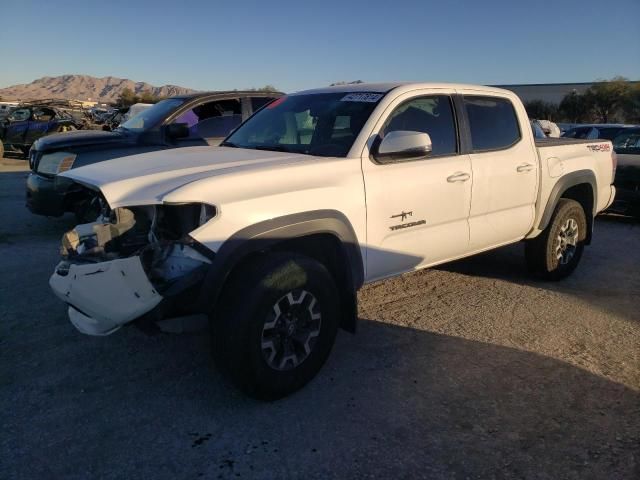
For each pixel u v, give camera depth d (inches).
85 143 287.6
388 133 155.6
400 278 235.0
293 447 118.8
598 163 243.0
